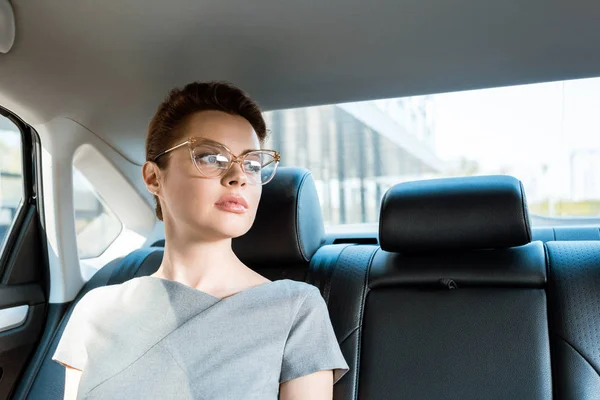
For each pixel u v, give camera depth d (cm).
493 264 149
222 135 111
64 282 190
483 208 150
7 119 179
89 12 139
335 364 112
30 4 137
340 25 142
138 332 108
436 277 152
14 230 181
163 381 102
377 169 211
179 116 116
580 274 141
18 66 157
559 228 177
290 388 110
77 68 163
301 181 173
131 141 206
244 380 104
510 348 137
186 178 111
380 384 142
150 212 227
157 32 147
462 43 148
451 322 144
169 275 119
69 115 185
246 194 111
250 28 145
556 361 132
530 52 152
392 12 136
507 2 130
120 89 176
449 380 137
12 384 175
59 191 188
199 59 161
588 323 133
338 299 159
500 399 132
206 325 107
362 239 197
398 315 150
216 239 115
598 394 125
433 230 154
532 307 140
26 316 182
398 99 196
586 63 157
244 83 176
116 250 222
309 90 181
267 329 110
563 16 134
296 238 167
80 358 116
